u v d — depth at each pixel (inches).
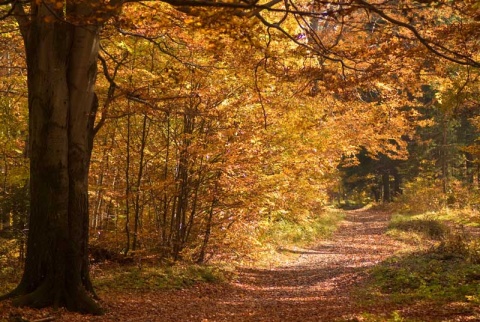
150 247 635.5
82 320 350.6
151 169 662.5
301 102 603.2
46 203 376.8
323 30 547.2
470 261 519.8
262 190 616.7
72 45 383.6
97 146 636.7
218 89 554.3
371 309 369.7
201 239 658.8
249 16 309.1
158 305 424.5
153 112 523.8
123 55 552.7
